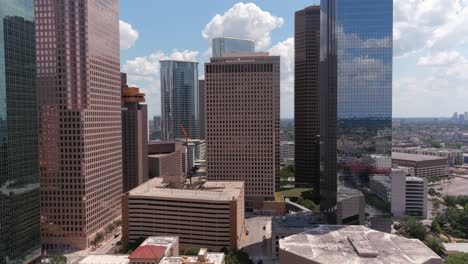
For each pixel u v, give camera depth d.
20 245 175.12
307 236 181.12
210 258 165.88
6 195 164.62
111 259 172.00
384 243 170.25
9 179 167.00
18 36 174.88
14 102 171.38
